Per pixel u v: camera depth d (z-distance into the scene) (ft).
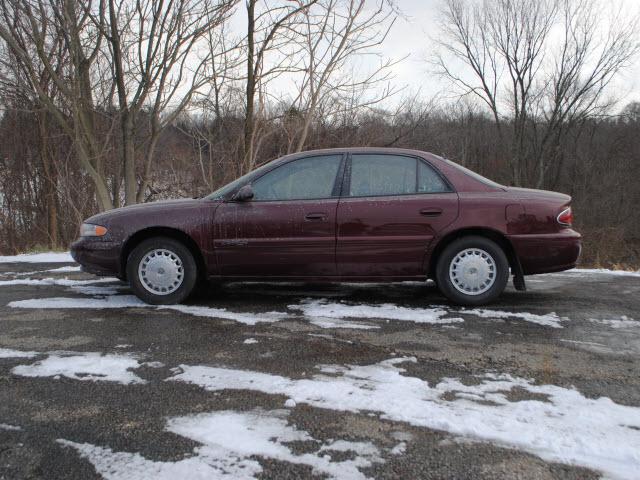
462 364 9.29
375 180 14.06
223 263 14.12
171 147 42.78
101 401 7.72
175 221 14.07
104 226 14.37
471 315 12.85
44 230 53.78
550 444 6.40
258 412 7.32
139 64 30.96
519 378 8.61
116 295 15.57
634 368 9.09
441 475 5.74
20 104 43.93
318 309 13.56
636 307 13.71
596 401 7.67
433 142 47.60
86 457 6.15
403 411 7.32
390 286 17.02
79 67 31.76
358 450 6.27
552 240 13.44
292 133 35.12
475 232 13.82
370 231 13.65
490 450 6.27
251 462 6.01
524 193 13.88
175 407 7.49
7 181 54.70
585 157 105.19
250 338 10.91
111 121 37.93
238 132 36.11
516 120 94.73
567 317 12.64
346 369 9.03
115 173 40.24
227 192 14.39
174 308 13.76
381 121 41.16
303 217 13.79
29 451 6.29
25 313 13.25
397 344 10.47
